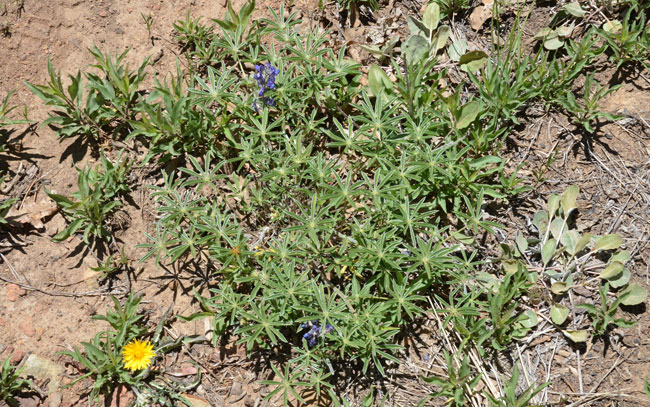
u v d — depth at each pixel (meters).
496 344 0.99
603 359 1.01
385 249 0.96
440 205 1.05
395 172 0.99
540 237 1.06
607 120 1.10
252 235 1.06
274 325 0.95
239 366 1.01
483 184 1.03
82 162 1.08
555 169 1.09
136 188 1.07
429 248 0.96
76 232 1.04
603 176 1.08
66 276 1.03
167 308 1.03
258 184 1.05
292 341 1.02
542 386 0.93
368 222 0.99
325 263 0.99
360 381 1.00
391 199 0.98
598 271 1.04
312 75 1.07
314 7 1.17
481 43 1.17
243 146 1.04
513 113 1.09
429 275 0.95
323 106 1.12
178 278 1.04
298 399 0.97
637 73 1.12
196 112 1.07
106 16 1.15
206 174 1.02
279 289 0.95
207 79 1.13
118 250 1.04
